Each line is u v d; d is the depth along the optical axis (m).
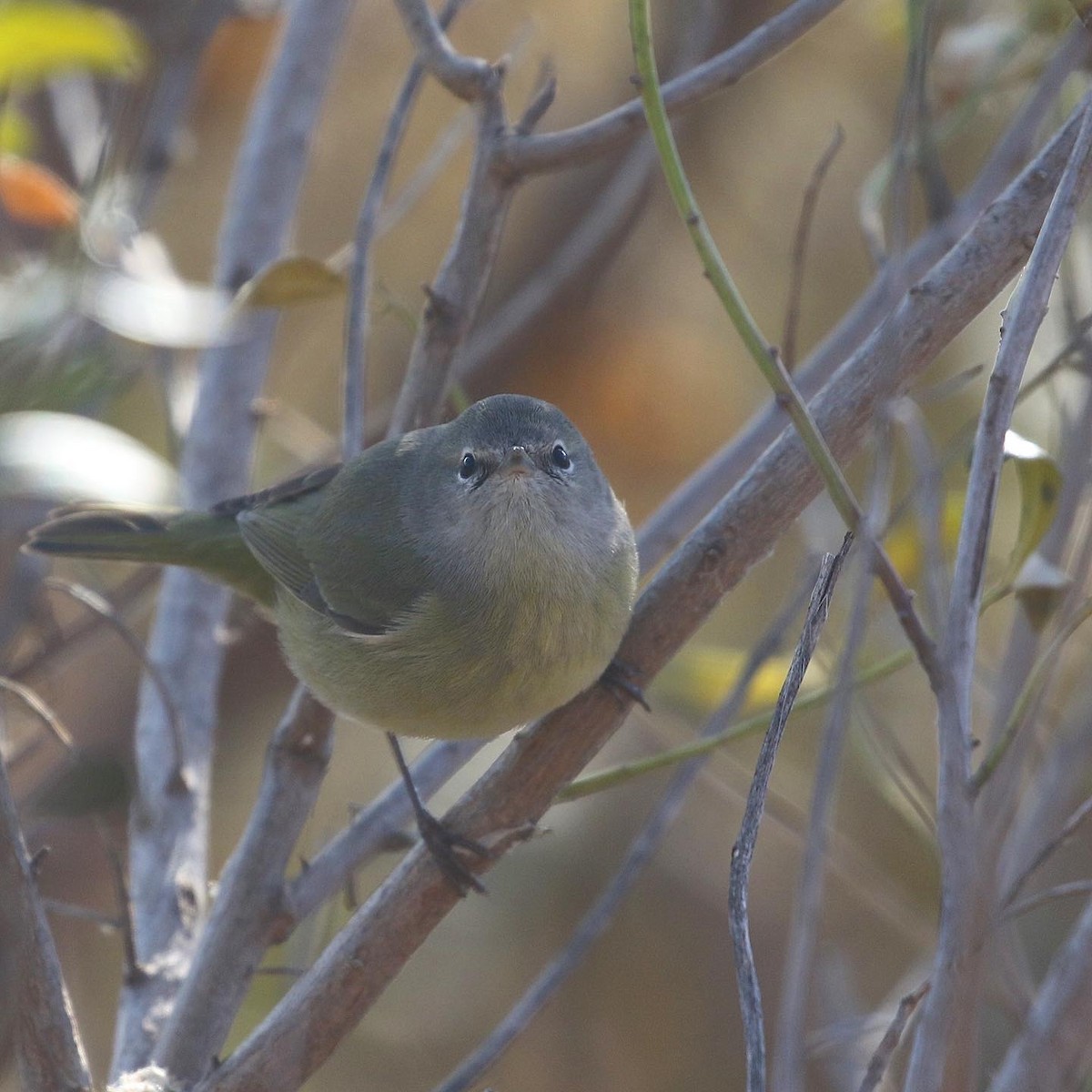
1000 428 5.34
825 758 5.45
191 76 10.70
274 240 9.88
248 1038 6.45
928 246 8.57
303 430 14.30
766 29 6.95
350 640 8.34
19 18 8.25
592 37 15.24
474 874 6.85
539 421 8.35
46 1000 5.63
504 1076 13.31
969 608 5.30
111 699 13.11
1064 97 9.16
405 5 7.63
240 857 7.43
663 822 7.90
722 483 8.84
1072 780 7.33
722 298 5.56
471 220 7.61
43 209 9.24
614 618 7.66
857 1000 10.95
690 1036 13.48
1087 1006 6.15
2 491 5.52
